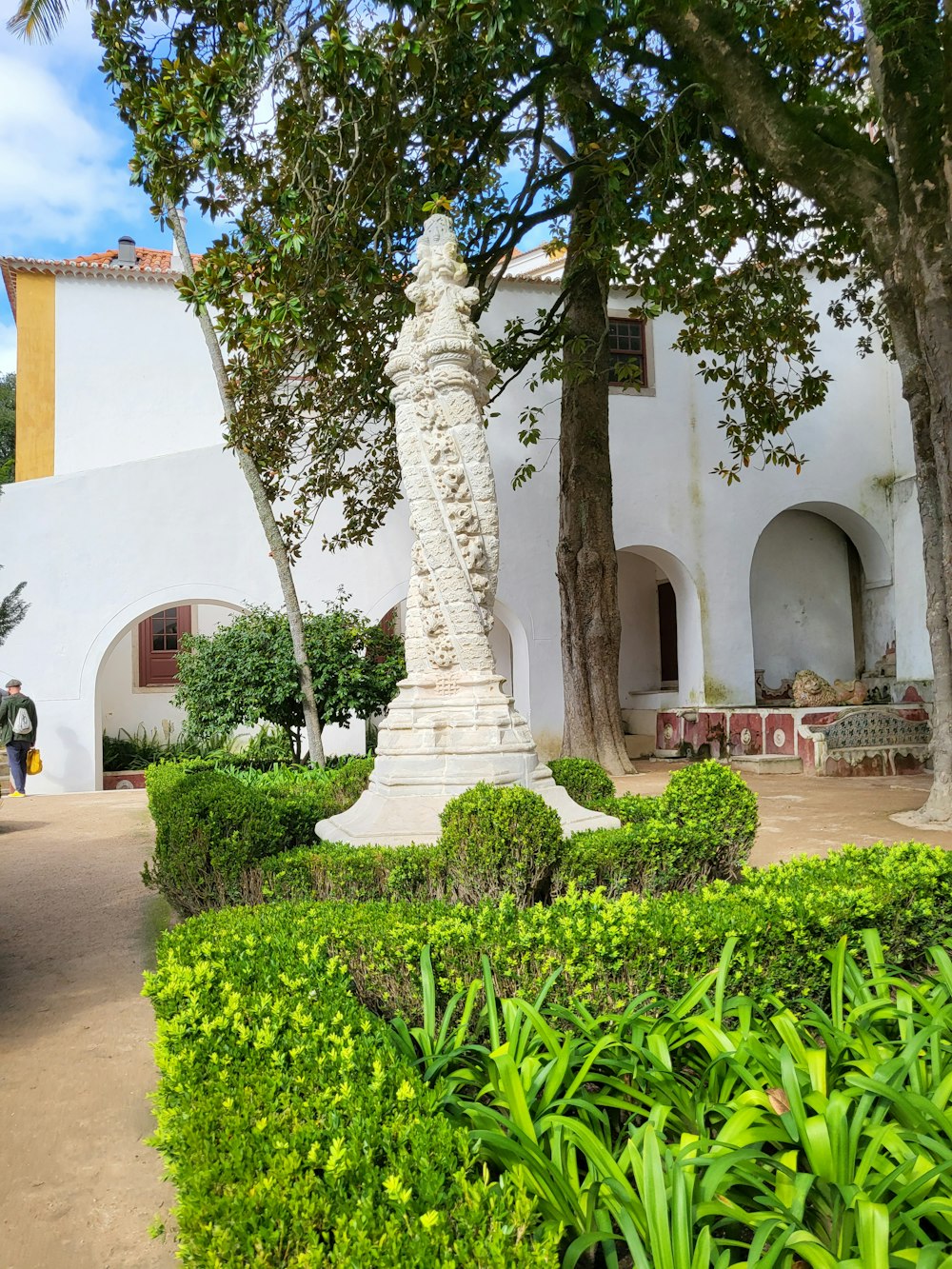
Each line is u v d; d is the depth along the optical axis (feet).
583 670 44.24
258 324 23.79
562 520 45.06
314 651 35.70
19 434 51.85
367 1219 5.00
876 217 25.90
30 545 45.60
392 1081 6.81
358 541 43.09
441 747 17.89
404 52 20.93
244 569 48.06
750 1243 6.42
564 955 10.06
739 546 57.41
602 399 44.47
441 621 18.80
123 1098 10.93
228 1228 5.01
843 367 60.59
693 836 16.62
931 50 23.15
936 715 30.50
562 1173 6.54
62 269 52.70
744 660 57.00
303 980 8.93
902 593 59.52
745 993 10.30
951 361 25.09
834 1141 6.70
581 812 18.52
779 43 28.40
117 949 17.56
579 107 32.65
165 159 23.48
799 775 47.65
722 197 32.48
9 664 45.06
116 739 57.77
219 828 16.80
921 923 12.17
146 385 53.21
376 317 32.42
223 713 35.09
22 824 35.09
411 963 10.14
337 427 36.86
